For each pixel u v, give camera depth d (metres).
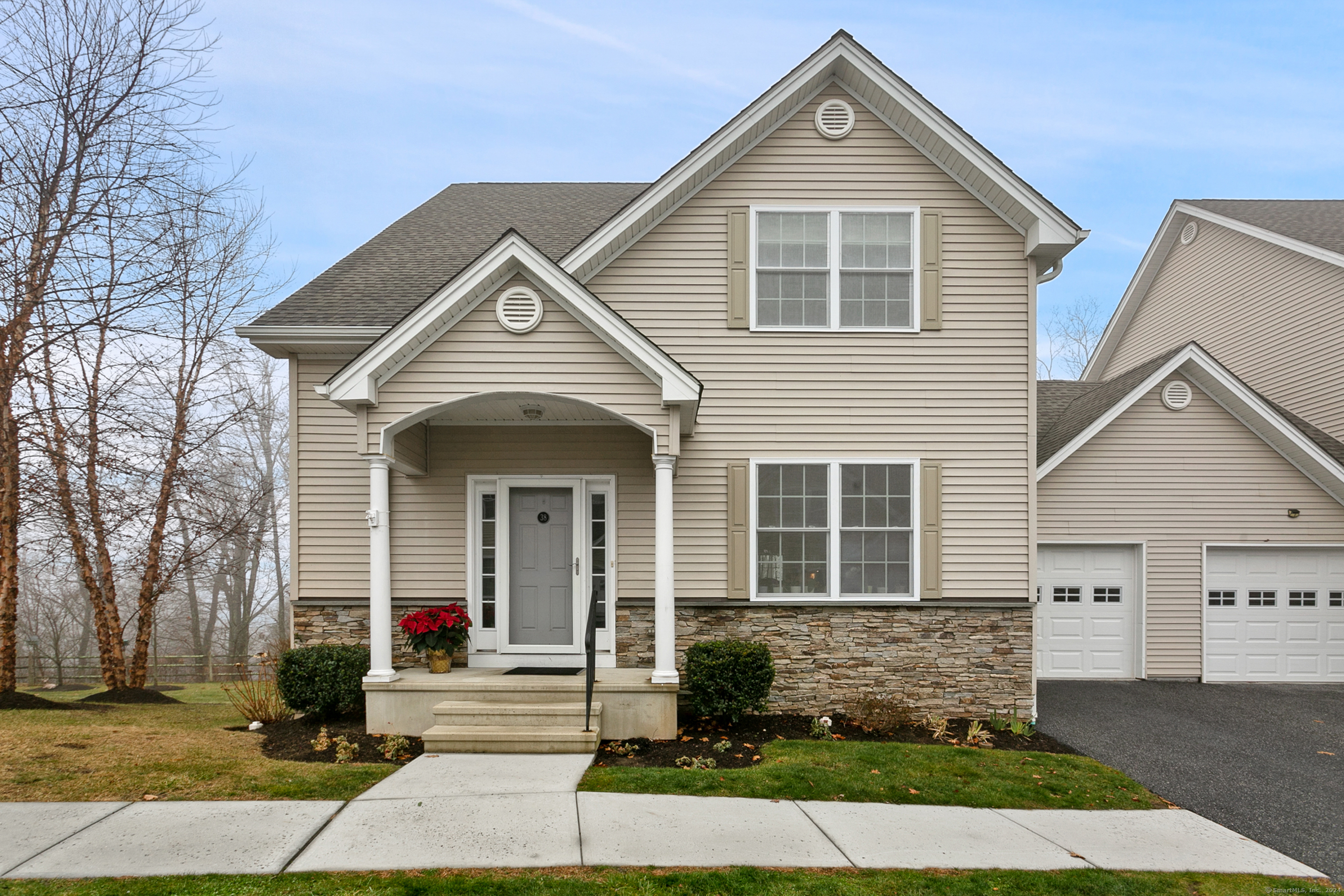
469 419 9.30
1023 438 9.38
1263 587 11.76
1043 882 4.80
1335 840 5.79
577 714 7.52
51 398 12.92
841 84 9.56
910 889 4.64
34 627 24.31
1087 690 10.98
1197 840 5.61
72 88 12.34
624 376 7.77
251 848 4.93
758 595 9.27
